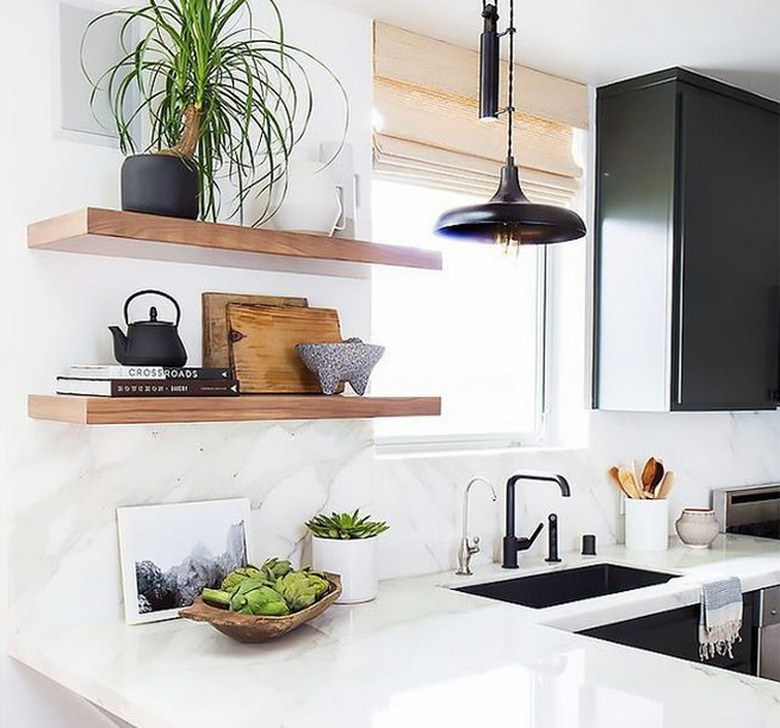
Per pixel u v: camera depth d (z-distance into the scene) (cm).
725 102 336
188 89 215
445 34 289
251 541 244
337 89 268
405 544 285
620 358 332
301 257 223
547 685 178
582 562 310
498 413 333
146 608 223
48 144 218
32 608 214
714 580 283
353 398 234
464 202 320
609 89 338
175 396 206
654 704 168
